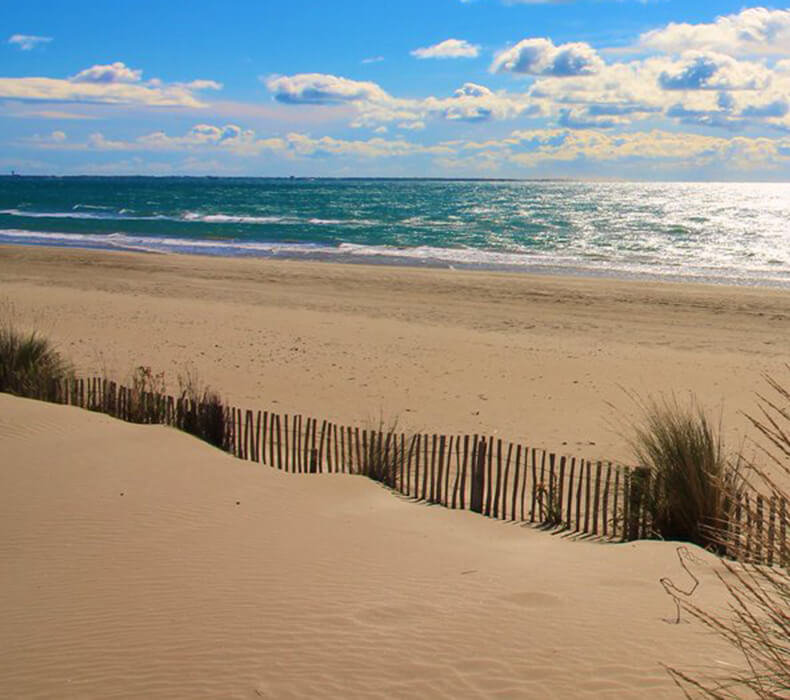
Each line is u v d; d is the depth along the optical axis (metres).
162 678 4.31
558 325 22.08
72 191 153.25
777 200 141.38
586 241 52.25
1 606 5.36
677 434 7.29
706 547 6.59
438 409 13.33
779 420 12.26
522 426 12.27
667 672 4.14
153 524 6.91
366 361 16.94
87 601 5.39
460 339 19.62
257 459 9.88
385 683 4.19
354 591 5.44
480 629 4.78
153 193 145.25
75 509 7.27
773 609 3.72
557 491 8.30
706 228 65.50
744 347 19.14
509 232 59.09
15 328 17.64
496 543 6.79
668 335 20.72
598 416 12.74
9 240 47.72
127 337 19.36
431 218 75.94
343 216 77.81
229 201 112.50
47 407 10.91
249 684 4.22
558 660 4.36
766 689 3.65
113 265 34.44
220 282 30.03
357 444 9.30
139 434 9.70
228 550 6.29
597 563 6.07
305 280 30.64
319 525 6.98
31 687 4.28
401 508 7.82
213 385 14.87
